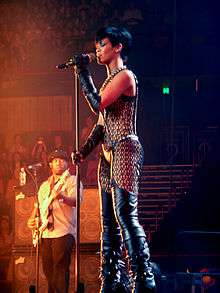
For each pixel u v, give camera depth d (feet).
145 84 52.54
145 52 52.49
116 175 13.52
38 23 53.16
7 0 53.52
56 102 51.72
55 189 26.32
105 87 13.85
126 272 14.25
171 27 52.24
